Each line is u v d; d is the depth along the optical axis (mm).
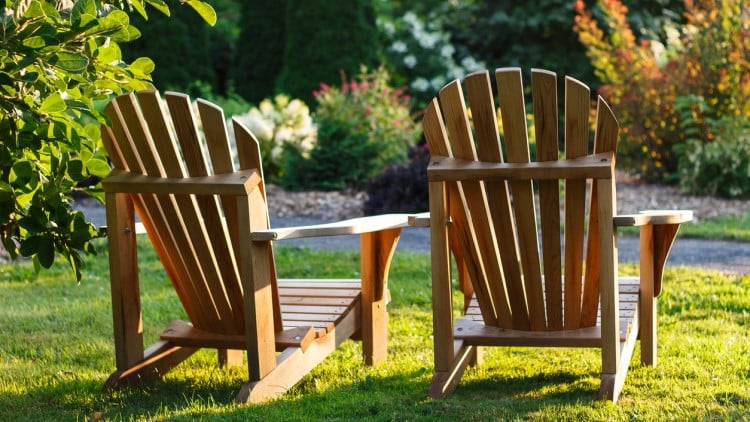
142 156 3164
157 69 14953
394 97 12672
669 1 16281
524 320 3344
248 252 3078
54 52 2777
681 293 5277
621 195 10555
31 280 6262
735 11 10852
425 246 7926
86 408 3172
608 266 3039
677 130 11023
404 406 3082
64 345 4289
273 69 16859
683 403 3035
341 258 7098
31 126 2943
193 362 3939
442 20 17516
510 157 3047
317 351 3445
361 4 15266
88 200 10664
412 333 4508
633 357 3834
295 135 11773
